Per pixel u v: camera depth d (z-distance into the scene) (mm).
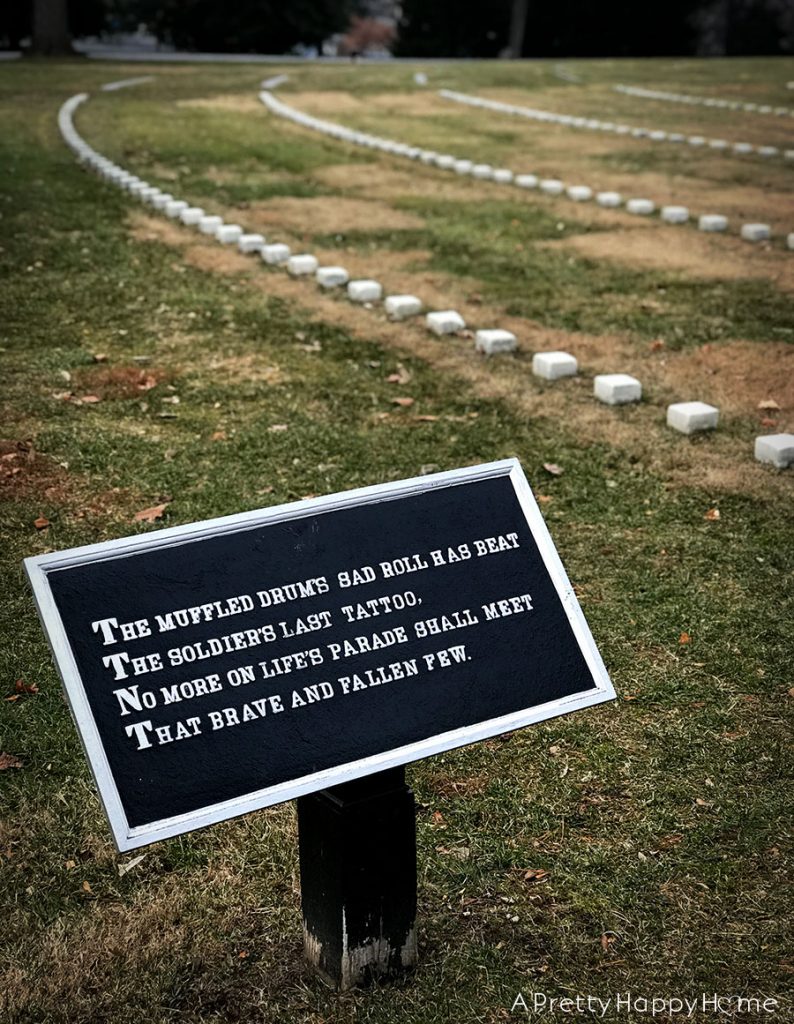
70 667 1755
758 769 2562
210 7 28203
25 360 5023
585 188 8867
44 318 5609
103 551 1821
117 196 8336
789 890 2232
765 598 3215
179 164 9672
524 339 5430
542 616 2053
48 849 2354
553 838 2381
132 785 1736
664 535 3564
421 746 1892
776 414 4512
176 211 7820
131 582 1829
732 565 3391
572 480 3928
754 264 6824
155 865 2326
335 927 1983
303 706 1854
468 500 2080
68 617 1781
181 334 5441
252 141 11023
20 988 2037
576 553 3449
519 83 17438
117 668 1778
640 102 15156
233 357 5129
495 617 2021
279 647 1872
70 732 2678
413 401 4613
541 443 4230
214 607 1859
